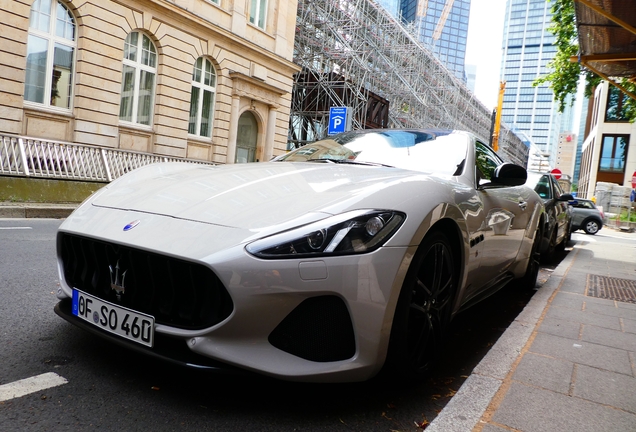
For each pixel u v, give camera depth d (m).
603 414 1.95
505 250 3.47
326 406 2.02
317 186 2.22
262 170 2.62
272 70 21.11
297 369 1.80
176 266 1.83
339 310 1.87
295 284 1.76
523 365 2.43
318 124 27.66
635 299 4.36
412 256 2.03
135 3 15.15
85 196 11.02
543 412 1.93
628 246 11.78
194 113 18.11
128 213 2.12
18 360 2.19
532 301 3.93
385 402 2.11
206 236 1.83
